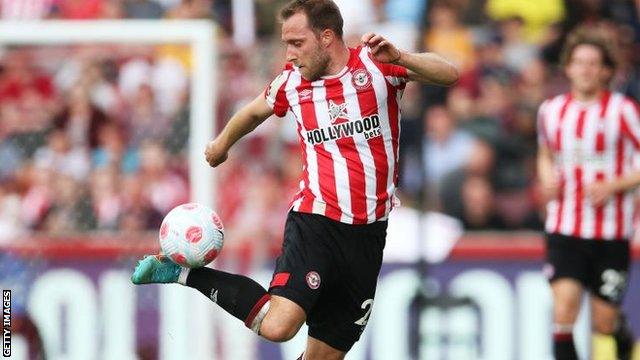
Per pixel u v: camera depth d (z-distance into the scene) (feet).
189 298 100.99
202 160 100.01
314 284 67.15
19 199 102.27
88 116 101.45
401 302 108.78
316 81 66.28
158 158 101.04
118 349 101.86
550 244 99.96
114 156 101.60
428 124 117.80
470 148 117.60
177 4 126.93
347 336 70.18
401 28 124.67
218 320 105.19
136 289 101.50
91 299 102.22
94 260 102.22
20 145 101.71
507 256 108.88
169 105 100.73
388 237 110.73
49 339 102.42
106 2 126.93
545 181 100.01
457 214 115.65
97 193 101.96
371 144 66.64
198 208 68.39
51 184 102.01
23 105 101.45
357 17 125.59
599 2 126.00
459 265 109.40
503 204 115.55
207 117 100.12
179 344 100.83
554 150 100.48
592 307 101.65
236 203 109.60
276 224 109.50
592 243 98.78
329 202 67.31
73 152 101.81
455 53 123.13
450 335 108.27
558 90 121.29
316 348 70.69
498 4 125.49
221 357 105.29
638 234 110.22
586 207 98.73
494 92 120.88
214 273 68.33
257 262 107.86
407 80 66.28
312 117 66.69
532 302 108.47
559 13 124.98
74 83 101.19
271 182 110.73
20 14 124.98
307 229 67.92
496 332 108.47
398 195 114.42
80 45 100.94
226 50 110.42
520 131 118.83
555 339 98.43
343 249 67.77
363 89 65.82
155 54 100.89
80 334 102.42
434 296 104.68
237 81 110.22
